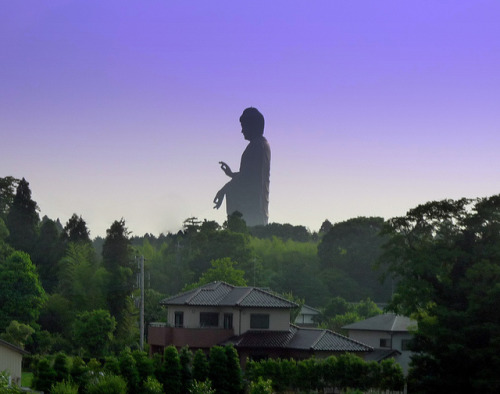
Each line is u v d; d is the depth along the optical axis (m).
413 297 59.22
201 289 73.44
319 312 115.06
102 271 108.50
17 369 50.56
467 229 58.75
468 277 55.41
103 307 103.94
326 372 53.97
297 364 55.34
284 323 68.19
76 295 105.25
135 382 46.66
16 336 80.56
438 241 60.03
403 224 61.75
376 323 78.31
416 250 60.78
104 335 87.69
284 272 156.75
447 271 58.75
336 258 160.88
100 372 45.53
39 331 90.12
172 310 71.81
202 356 50.88
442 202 59.66
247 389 53.47
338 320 96.44
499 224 57.59
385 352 74.88
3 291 88.50
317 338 64.56
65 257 117.31
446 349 54.59
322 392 54.25
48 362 45.56
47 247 121.69
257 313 67.75
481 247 58.16
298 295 151.12
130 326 101.62
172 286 142.62
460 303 57.03
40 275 116.69
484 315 54.16
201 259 145.50
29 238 122.62
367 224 163.50
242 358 64.38
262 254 167.62
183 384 49.72
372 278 157.38
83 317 89.12
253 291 70.56
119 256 113.25
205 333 67.81
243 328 67.25
